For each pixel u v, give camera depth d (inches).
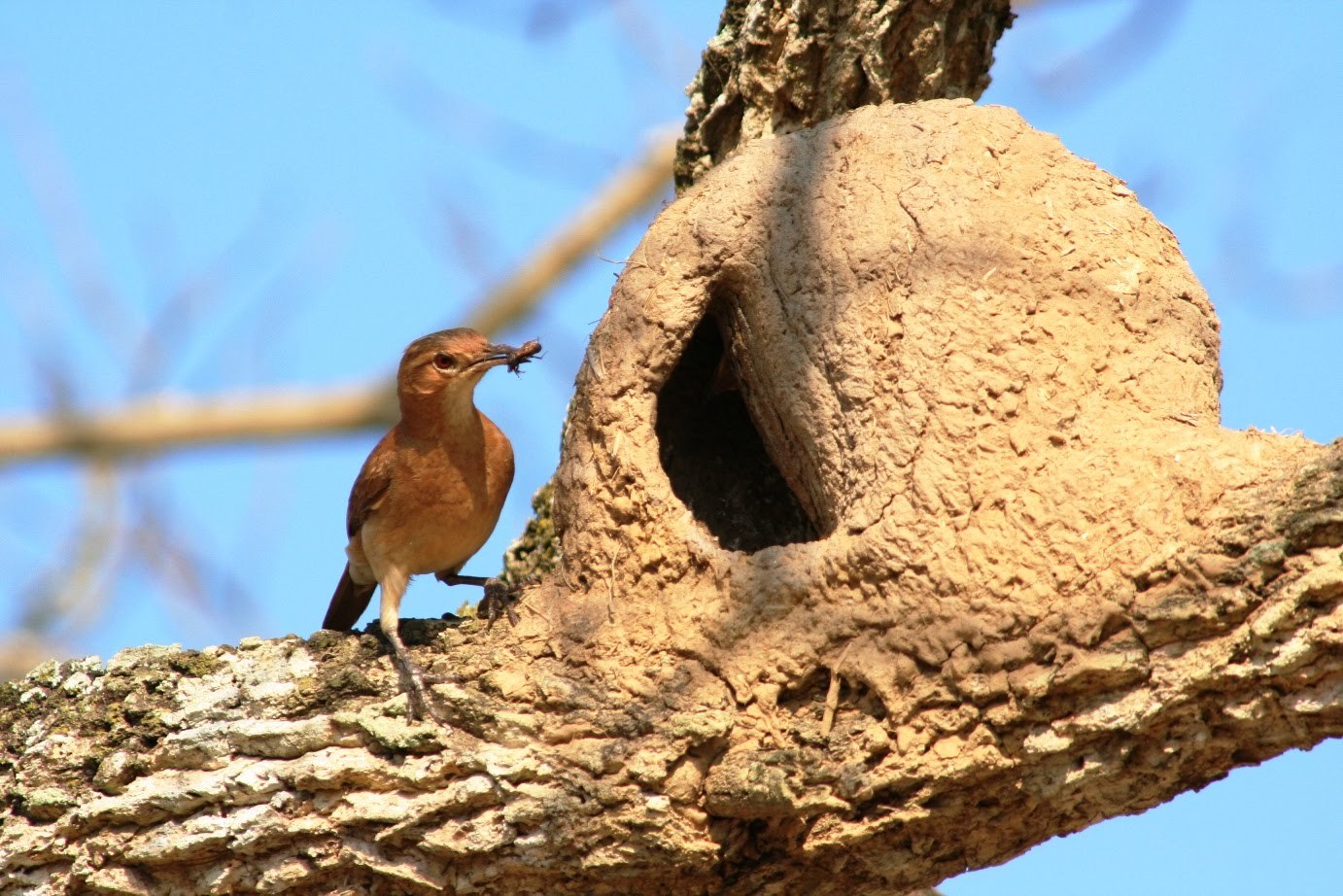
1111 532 419.5
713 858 429.7
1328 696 391.9
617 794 428.5
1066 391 452.4
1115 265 478.6
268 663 472.7
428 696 452.4
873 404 463.5
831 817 427.5
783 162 513.3
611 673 447.8
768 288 496.4
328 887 453.7
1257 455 421.4
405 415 538.6
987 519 431.5
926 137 505.7
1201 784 424.5
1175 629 404.2
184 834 452.8
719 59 619.2
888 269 479.2
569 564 478.9
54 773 467.8
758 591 446.3
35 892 462.0
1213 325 486.9
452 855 440.8
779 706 436.1
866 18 579.8
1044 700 412.5
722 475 578.9
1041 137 510.6
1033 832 437.7
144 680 475.5
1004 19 604.7
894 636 427.5
